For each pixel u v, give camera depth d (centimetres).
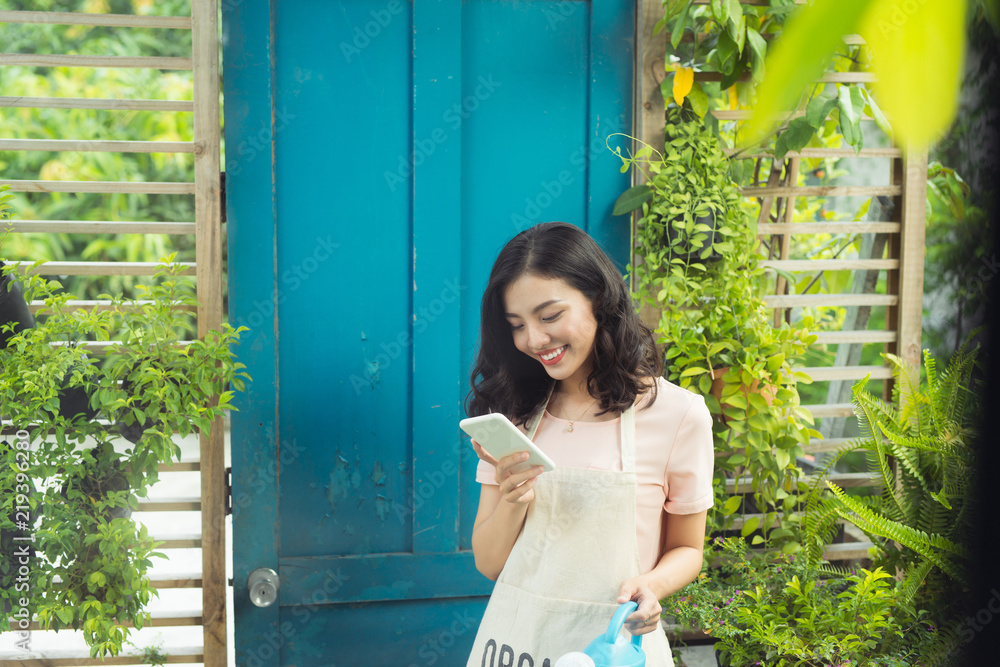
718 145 234
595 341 138
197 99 203
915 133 21
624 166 220
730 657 200
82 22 195
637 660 114
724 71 223
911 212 246
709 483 138
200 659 212
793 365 246
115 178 452
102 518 189
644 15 224
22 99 194
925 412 221
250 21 203
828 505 219
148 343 192
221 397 196
